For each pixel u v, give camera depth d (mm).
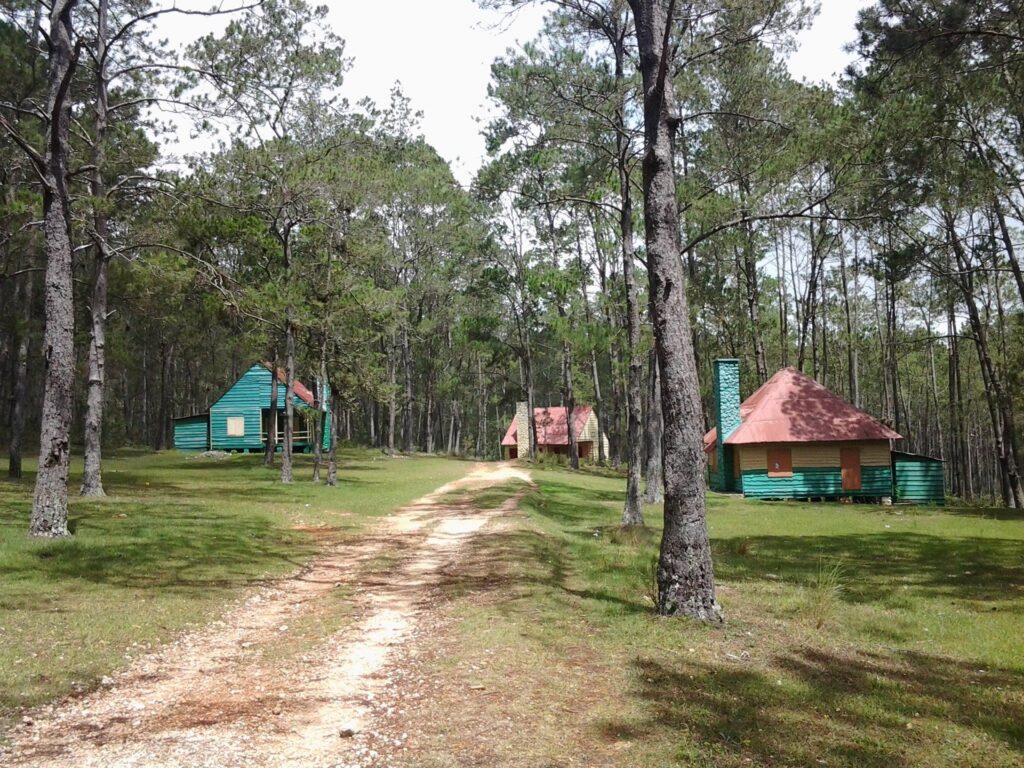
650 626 7551
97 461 18844
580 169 19875
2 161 20516
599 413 50969
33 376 43344
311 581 10820
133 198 21047
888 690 5945
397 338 51469
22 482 21891
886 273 20750
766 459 28391
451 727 5016
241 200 18734
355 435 66688
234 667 6621
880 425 28578
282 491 22609
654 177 8594
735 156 17578
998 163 19094
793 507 24594
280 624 8305
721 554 13633
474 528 15859
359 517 17844
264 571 11109
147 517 14883
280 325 21875
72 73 12828
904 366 57094
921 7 13516
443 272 43812
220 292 17703
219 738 4938
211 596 9344
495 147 18125
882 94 14844
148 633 7500
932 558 13281
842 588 10492
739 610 8633
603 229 22734
